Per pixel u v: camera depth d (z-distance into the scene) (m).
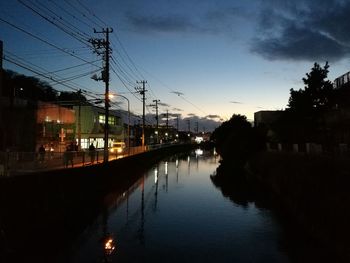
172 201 30.03
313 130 38.91
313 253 16.36
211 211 25.91
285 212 24.89
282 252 16.77
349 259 14.23
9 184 15.89
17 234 15.84
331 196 18.84
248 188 36.50
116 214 24.97
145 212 25.64
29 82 64.06
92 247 17.17
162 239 18.97
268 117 69.69
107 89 35.28
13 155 19.89
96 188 29.75
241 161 59.75
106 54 35.00
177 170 56.69
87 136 58.91
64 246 17.14
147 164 63.25
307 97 37.41
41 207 18.86
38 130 38.53
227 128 88.38
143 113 68.12
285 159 34.72
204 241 18.59
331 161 23.97
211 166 64.12
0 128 23.19
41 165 22.34
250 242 18.34
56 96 68.88
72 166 26.42
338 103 36.69
